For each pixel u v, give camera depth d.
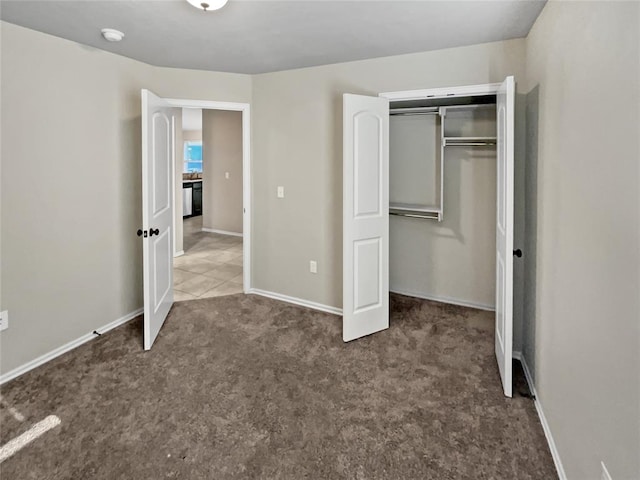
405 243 3.87
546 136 1.92
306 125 3.44
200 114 7.91
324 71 3.28
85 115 2.75
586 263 1.33
